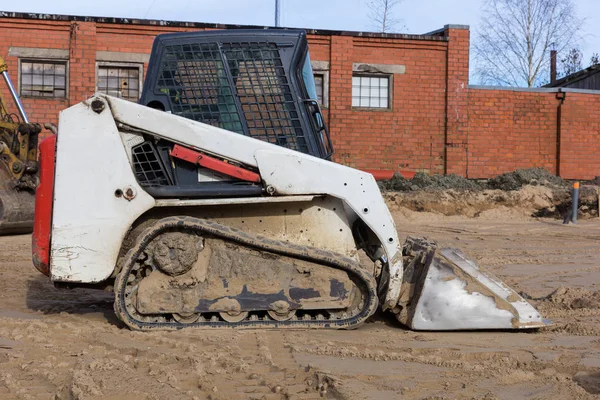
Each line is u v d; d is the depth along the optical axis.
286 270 5.88
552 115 22.36
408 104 21.73
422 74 21.78
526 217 18.53
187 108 6.30
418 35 21.61
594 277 9.73
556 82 30.34
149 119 5.88
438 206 18.55
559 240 14.19
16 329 5.95
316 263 5.91
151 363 4.86
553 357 5.19
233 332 5.79
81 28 19.97
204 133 5.89
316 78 21.39
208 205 5.93
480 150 22.03
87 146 5.85
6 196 13.77
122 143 5.89
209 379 4.53
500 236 14.77
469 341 5.73
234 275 5.85
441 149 21.92
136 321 5.83
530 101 22.25
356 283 5.98
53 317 6.67
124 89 20.38
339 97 21.31
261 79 6.36
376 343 5.57
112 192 5.83
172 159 5.96
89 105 5.85
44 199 6.04
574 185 17.59
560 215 18.62
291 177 5.86
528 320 6.05
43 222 6.02
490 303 6.06
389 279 6.00
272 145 5.93
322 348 5.30
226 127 6.30
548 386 4.51
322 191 5.86
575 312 7.01
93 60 20.08
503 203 18.94
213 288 5.83
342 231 6.02
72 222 5.82
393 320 6.57
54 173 5.93
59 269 5.80
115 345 5.39
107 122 5.87
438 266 6.15
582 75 28.08
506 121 22.14
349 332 5.97
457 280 6.12
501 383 4.56
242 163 5.90
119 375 4.59
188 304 5.80
